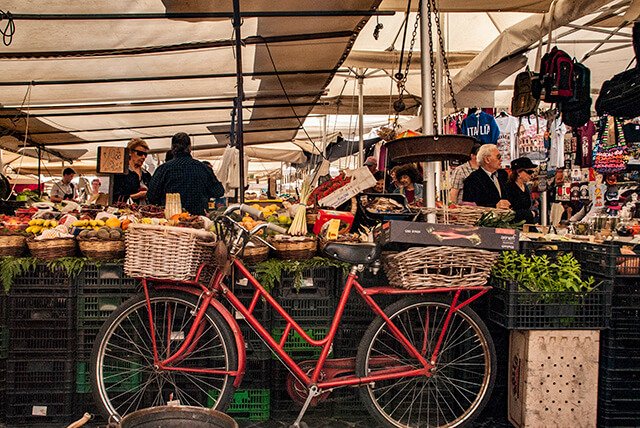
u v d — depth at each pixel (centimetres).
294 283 346
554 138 723
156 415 199
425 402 360
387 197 447
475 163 658
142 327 345
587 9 477
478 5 527
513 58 659
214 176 568
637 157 650
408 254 314
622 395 334
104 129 988
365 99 1025
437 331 360
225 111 917
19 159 1697
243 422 343
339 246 316
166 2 469
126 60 632
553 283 329
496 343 363
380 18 700
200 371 309
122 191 643
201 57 639
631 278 336
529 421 322
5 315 334
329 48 626
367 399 321
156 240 296
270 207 457
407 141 335
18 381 334
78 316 339
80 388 340
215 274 313
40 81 685
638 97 482
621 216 630
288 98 809
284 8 502
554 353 322
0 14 476
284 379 352
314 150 1408
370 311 356
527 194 592
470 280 318
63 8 481
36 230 352
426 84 392
